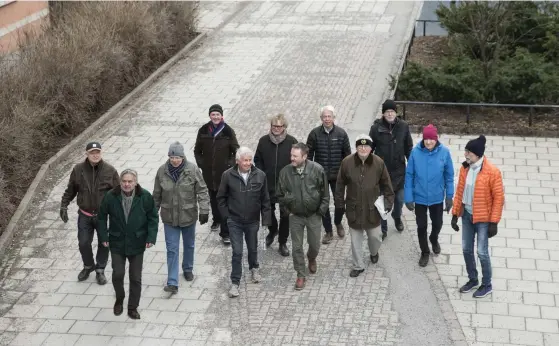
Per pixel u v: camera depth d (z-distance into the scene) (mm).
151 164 32531
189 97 39156
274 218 26359
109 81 38125
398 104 36469
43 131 33906
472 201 22703
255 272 24609
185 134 35250
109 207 22109
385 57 43375
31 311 23812
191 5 47594
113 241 22297
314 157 26031
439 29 47969
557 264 24969
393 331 22266
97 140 34875
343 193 24188
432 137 23922
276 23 49625
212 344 22109
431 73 36438
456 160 31688
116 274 22453
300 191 23359
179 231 24125
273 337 22219
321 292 24094
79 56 35844
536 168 30875
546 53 39281
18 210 28969
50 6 45812
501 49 39031
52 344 22344
